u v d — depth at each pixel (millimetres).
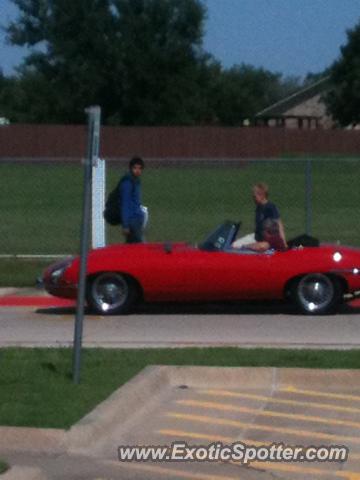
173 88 103125
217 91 124062
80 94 102250
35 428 11977
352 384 15016
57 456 11727
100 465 11477
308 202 29078
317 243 20984
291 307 22109
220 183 60219
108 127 85688
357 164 73500
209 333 19219
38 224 41438
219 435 12625
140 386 14047
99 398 13289
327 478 11094
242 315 21328
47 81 105000
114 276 20828
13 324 20516
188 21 103125
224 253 20453
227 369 15188
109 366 15273
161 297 20719
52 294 21031
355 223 40750
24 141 85375
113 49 101000
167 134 85750
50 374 14672
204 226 40156
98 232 26938
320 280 20703
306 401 14258
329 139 85375
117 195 23016
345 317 20766
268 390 14898
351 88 105875
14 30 104750
